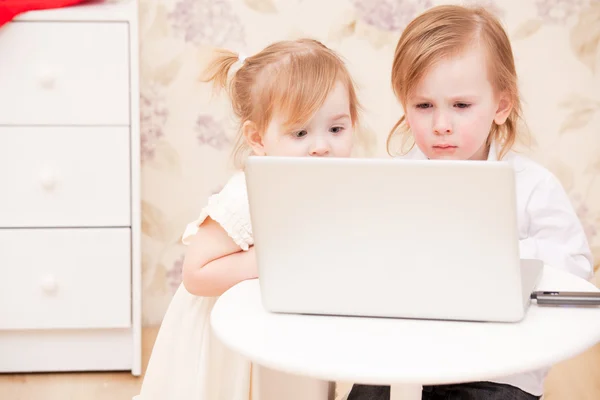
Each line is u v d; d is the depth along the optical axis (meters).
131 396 2.30
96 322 2.39
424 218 1.00
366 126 2.70
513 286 1.02
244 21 2.65
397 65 1.62
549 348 0.97
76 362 2.45
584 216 2.75
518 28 2.65
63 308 2.37
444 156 1.55
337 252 1.04
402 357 0.95
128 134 2.32
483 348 0.98
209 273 1.33
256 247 1.07
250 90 1.51
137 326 2.41
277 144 1.48
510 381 1.51
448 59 1.50
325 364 0.94
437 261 1.02
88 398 2.29
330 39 2.66
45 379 2.41
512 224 0.98
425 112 1.56
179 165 2.71
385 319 1.07
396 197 1.00
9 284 2.35
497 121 1.63
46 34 2.26
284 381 1.42
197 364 1.46
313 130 1.46
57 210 2.34
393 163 0.98
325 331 1.04
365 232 1.02
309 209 1.03
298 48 1.48
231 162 2.71
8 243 2.33
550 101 2.69
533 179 1.64
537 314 1.09
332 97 1.45
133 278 2.38
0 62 2.26
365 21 2.65
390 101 2.69
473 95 1.51
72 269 2.36
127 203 2.35
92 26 2.28
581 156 2.72
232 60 1.68
